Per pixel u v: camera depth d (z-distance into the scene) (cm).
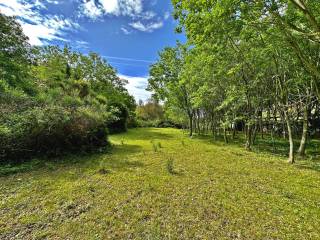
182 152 1034
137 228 338
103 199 448
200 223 359
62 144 837
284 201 458
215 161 850
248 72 1107
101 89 3019
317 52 823
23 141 711
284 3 553
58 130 812
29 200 431
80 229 333
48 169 659
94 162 773
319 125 1773
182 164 779
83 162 768
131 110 3588
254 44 880
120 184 539
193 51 788
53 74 1780
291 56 848
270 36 723
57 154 802
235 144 1433
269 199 468
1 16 1393
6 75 1264
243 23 533
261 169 741
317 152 1142
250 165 799
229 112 1460
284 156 1023
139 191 496
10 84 1227
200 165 773
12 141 684
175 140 1579
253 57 959
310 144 1419
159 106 4103
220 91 1411
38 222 350
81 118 928
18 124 706
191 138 1772
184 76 1588
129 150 1052
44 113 801
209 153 1030
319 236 325
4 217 362
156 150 1041
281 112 1040
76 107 1045
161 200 449
